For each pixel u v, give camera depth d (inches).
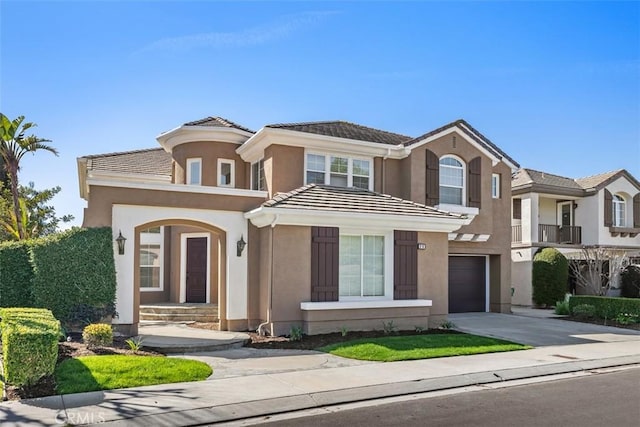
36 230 1182.9
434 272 630.5
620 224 1104.2
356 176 715.4
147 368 367.2
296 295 555.5
